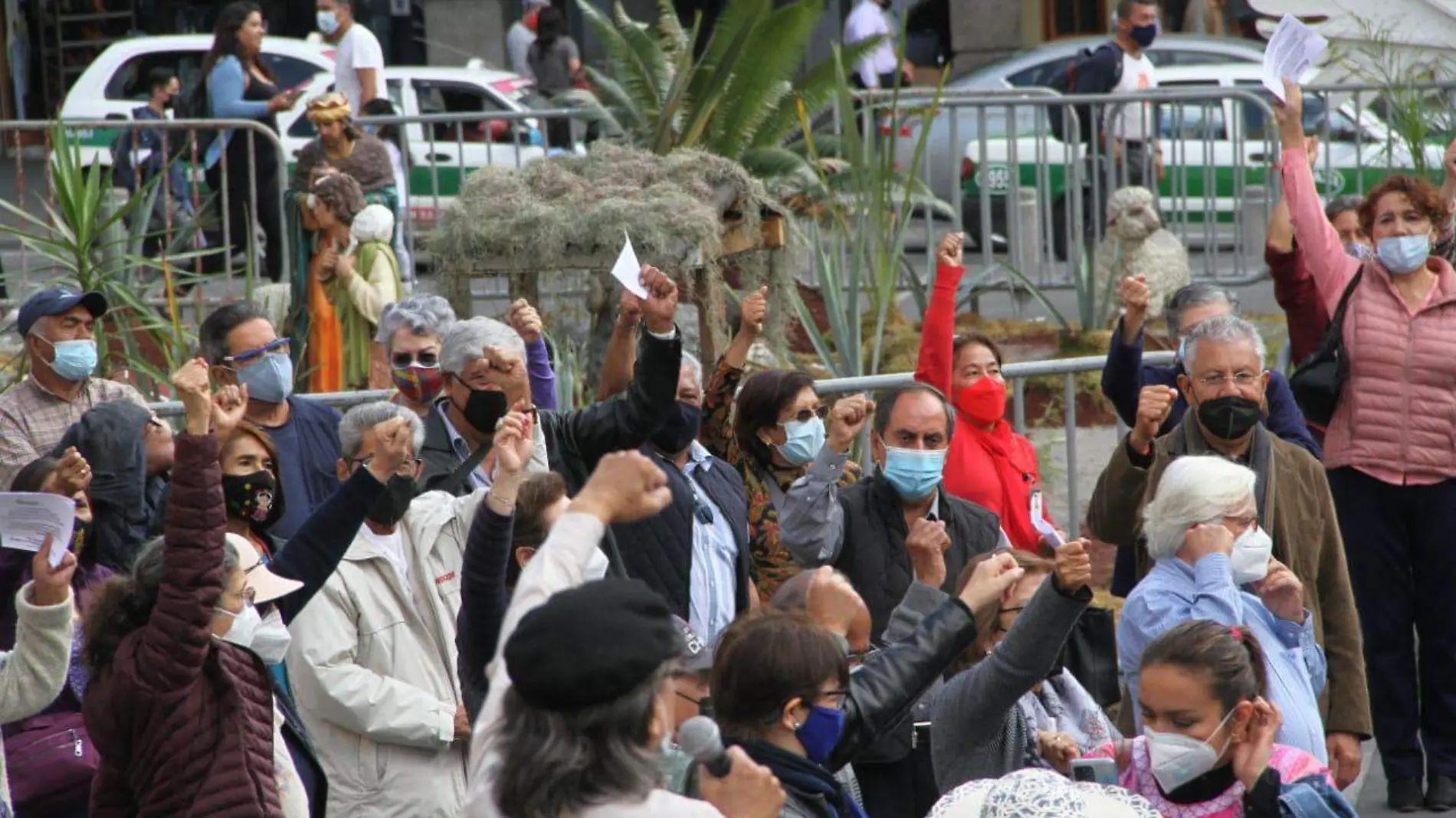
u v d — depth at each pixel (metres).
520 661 6.43
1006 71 35.00
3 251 24.23
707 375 17.67
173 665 9.09
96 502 11.59
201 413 9.22
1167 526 11.02
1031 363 16.23
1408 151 24.12
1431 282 14.33
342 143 21.69
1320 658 11.44
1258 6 24.33
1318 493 12.71
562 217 17.30
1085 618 11.84
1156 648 8.93
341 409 15.17
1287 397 13.83
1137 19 28.05
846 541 12.21
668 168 18.09
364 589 10.96
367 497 10.30
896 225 23.03
